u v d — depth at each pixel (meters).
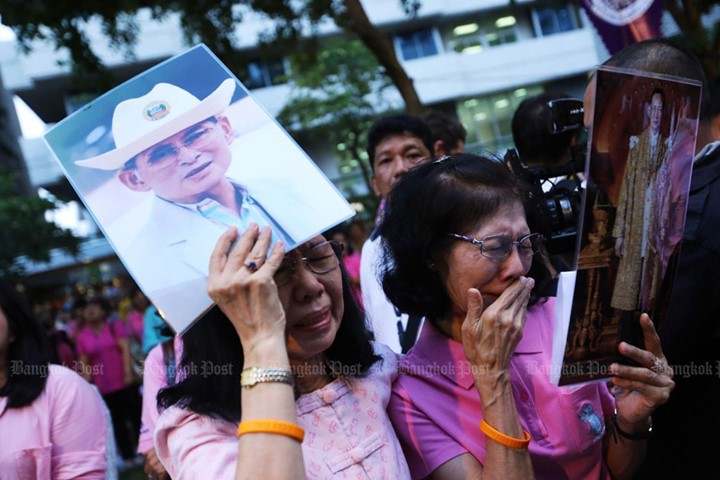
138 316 7.55
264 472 1.20
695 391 1.97
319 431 1.49
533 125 2.77
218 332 1.44
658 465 2.07
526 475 1.49
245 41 21.23
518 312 1.53
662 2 3.85
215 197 1.37
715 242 1.88
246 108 1.45
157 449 1.48
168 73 1.48
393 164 3.03
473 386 1.71
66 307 15.60
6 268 14.37
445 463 1.66
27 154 24.06
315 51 10.45
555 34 24.05
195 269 1.31
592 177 1.38
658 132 1.46
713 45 7.39
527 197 1.84
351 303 1.65
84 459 2.38
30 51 8.35
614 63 2.14
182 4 8.62
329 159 22.55
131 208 1.35
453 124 3.91
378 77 18.67
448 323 1.77
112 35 8.86
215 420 1.41
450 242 1.64
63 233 14.90
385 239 1.80
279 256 1.30
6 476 2.26
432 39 23.94
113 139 1.40
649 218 1.52
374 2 23.09
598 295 1.48
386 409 1.74
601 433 1.76
